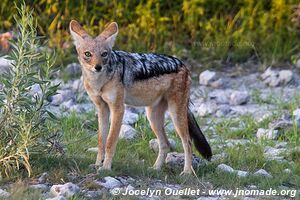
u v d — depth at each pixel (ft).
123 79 39.40
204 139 41.39
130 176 38.40
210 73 61.11
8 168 36.19
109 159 38.93
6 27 65.31
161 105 41.29
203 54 65.82
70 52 63.52
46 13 65.67
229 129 49.78
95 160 40.78
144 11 66.08
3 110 36.27
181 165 41.16
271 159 43.06
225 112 53.83
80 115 50.93
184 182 38.19
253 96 58.03
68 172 37.70
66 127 47.21
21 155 35.76
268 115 51.98
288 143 46.83
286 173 40.06
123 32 65.72
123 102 39.58
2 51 59.93
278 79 60.85
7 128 36.01
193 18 66.95
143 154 43.47
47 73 37.11
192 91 59.31
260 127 50.11
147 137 46.50
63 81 59.11
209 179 38.93
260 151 44.50
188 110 41.34
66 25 65.67
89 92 39.73
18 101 36.09
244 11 67.62
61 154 39.34
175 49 65.21
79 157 40.47
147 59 40.40
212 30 67.10
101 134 40.06
